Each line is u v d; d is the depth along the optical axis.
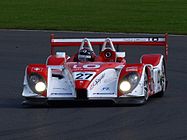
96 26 57.91
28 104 24.27
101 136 18.55
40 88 23.72
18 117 22.14
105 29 55.31
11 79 32.75
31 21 63.31
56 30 55.31
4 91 29.08
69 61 26.42
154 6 80.62
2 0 93.00
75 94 23.28
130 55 41.03
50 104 24.27
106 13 71.94
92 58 25.92
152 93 25.41
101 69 23.95
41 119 21.61
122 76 23.44
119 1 90.44
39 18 66.56
